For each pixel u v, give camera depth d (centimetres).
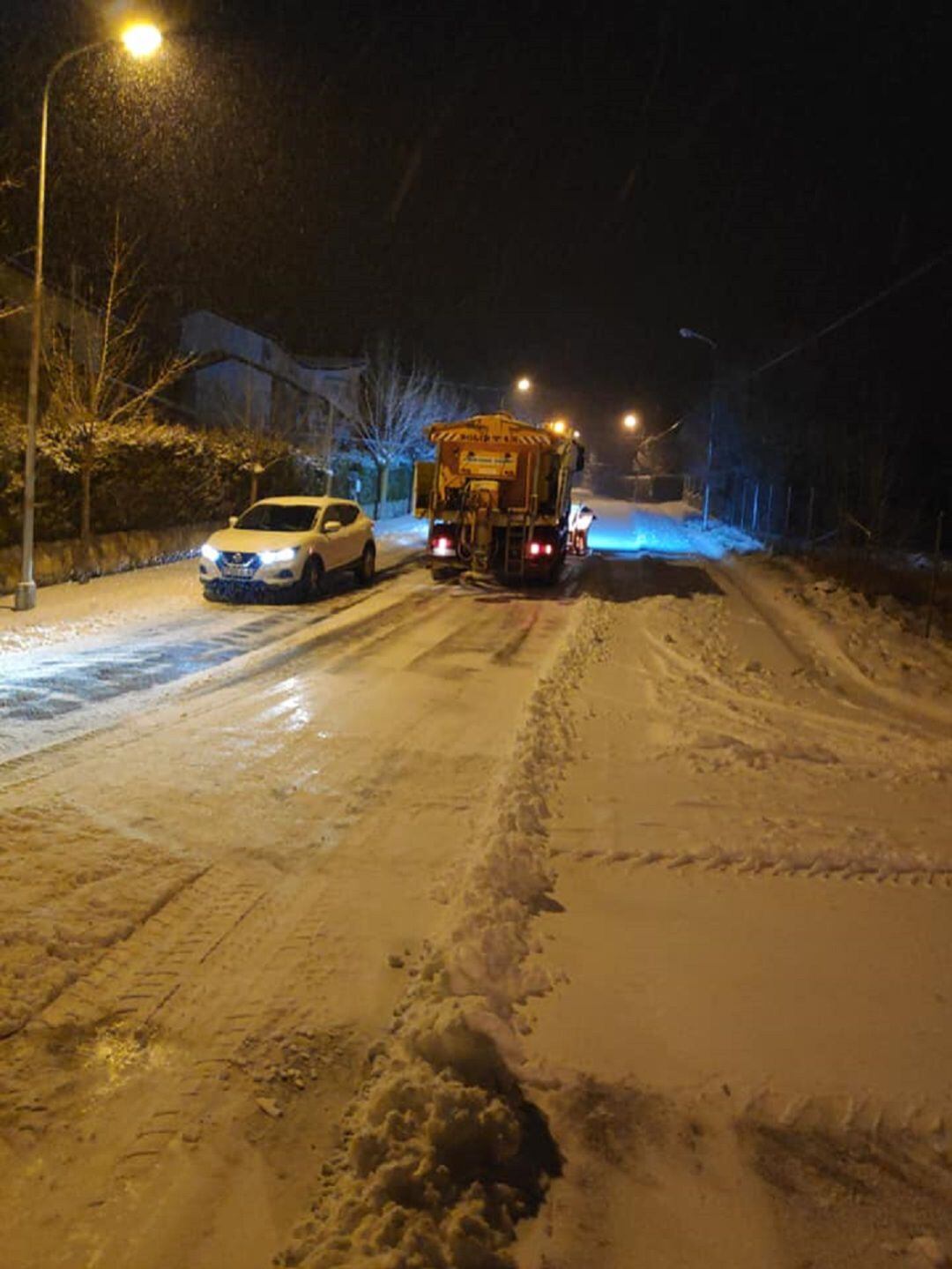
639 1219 346
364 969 507
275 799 761
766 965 527
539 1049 438
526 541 2206
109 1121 385
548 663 1338
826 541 3625
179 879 604
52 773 798
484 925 541
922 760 938
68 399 2167
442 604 1948
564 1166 370
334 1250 317
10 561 1805
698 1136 391
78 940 519
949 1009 491
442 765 866
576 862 657
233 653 1356
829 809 779
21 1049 427
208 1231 331
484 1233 329
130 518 2255
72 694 1076
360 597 2003
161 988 482
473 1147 367
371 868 636
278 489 3073
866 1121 403
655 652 1473
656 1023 465
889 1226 349
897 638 1644
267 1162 366
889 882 647
